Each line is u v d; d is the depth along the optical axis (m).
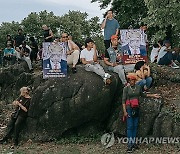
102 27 13.88
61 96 12.14
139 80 11.73
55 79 12.45
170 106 11.56
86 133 12.13
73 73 12.54
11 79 16.27
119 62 12.63
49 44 12.51
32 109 12.27
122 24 24.33
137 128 11.12
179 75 13.79
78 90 12.12
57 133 12.05
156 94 11.83
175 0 13.35
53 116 12.07
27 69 16.95
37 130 12.16
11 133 12.37
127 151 10.41
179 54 15.92
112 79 12.19
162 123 11.09
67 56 12.78
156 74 13.57
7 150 11.26
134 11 23.84
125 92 10.67
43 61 12.49
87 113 12.04
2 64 19.48
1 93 16.23
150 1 13.94
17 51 17.92
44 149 11.20
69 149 11.01
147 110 11.34
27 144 11.93
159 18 14.15
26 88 12.32
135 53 12.58
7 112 15.16
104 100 12.05
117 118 12.05
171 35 17.80
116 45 12.64
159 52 15.20
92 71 12.48
